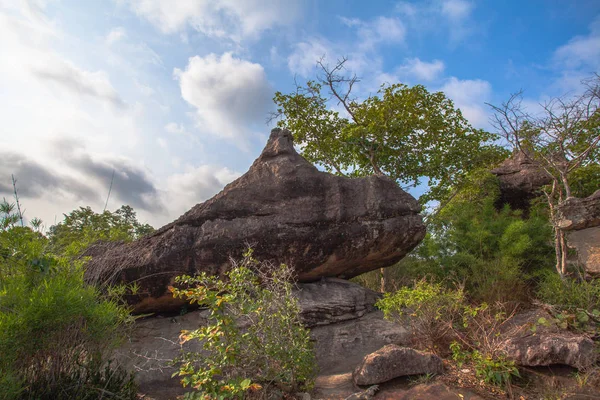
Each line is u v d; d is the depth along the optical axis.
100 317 4.26
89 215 10.29
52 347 3.98
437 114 12.42
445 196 12.64
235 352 4.19
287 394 4.68
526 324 5.31
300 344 4.63
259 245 6.84
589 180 9.71
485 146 12.57
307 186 7.32
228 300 4.34
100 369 4.50
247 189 7.33
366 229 7.18
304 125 12.86
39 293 3.88
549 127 6.90
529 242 7.65
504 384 4.61
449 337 5.73
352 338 6.53
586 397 4.14
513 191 12.34
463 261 8.02
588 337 4.89
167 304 6.91
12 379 3.39
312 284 7.52
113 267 6.60
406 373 4.90
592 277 5.88
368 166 13.03
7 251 4.30
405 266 9.92
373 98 12.65
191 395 3.92
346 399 4.62
